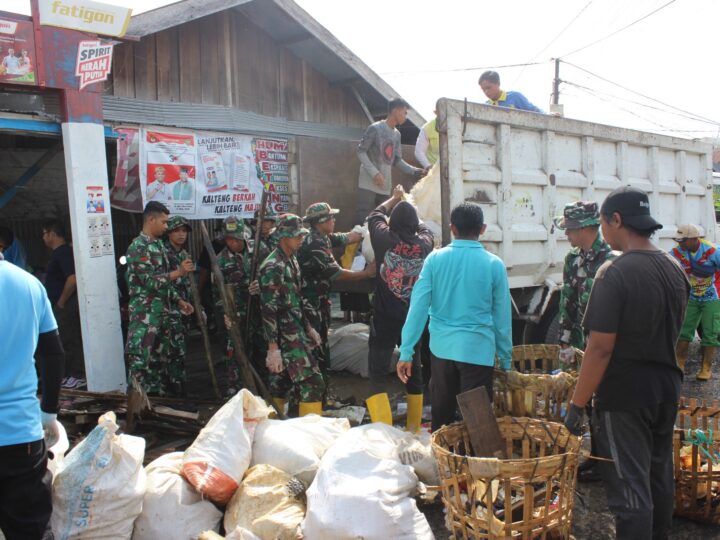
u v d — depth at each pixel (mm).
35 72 4836
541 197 5895
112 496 2844
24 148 8086
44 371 2689
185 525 2994
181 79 6711
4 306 2373
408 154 8117
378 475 3121
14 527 2447
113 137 6086
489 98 7359
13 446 2379
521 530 2740
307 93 8141
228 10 7047
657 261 2766
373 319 4727
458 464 2789
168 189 6527
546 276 6102
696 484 3369
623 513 2705
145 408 4574
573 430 2848
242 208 7195
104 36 5293
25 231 8297
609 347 2691
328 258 5020
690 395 6031
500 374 3879
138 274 5191
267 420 3621
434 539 3008
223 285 5047
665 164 7395
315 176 7715
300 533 2910
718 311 6363
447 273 3717
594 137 6332
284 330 4555
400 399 5613
